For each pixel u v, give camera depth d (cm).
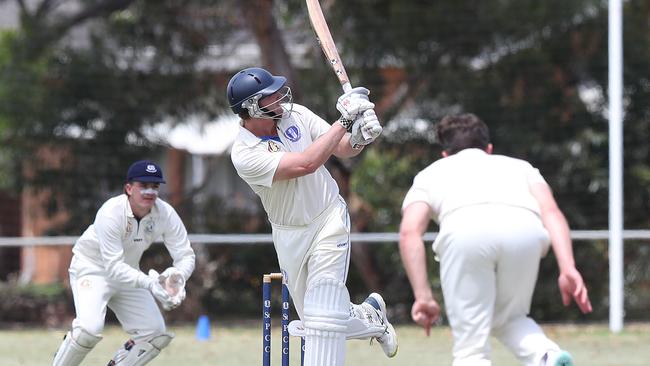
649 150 4781
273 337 3556
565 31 4831
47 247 5356
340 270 1694
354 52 4931
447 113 4912
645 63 4769
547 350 1823
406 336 3578
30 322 4612
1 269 5862
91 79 4997
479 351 1859
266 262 4975
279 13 5012
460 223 1853
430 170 1967
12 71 4966
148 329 2089
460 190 1894
